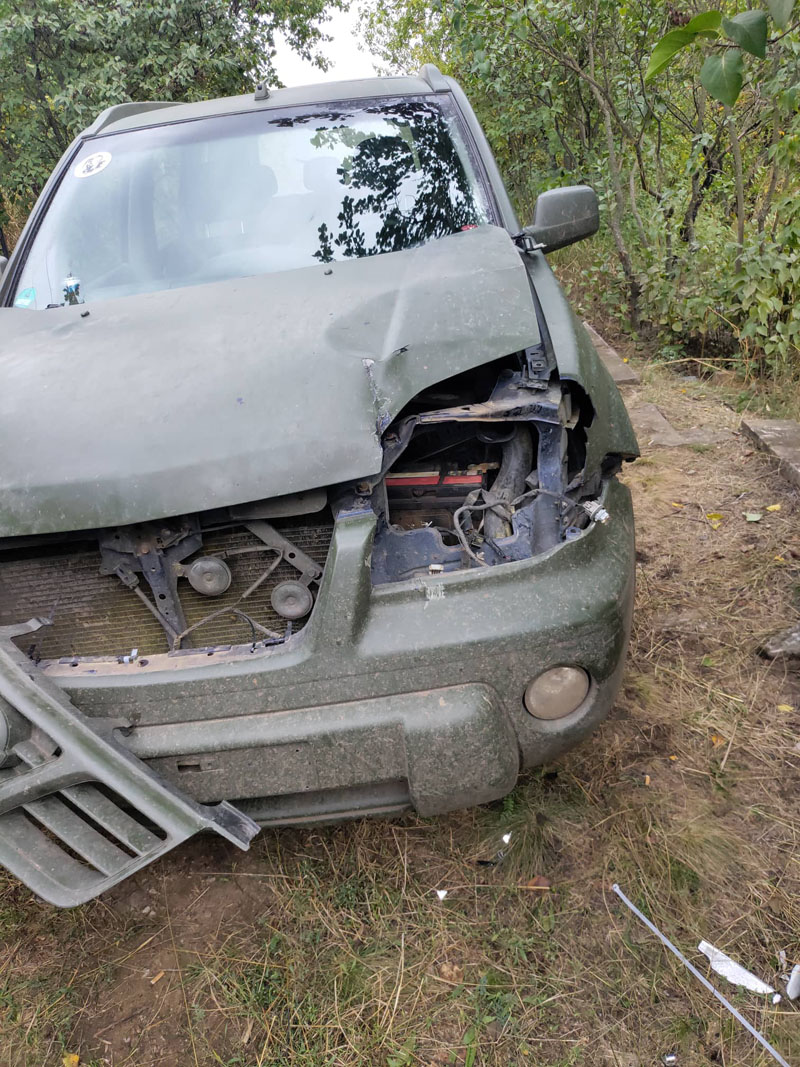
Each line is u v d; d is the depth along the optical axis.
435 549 1.88
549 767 2.35
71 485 1.73
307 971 1.85
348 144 2.93
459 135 2.94
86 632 1.91
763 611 3.02
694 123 6.30
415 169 2.83
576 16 5.78
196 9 9.72
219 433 1.77
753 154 5.95
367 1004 1.77
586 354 2.19
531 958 1.84
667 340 5.95
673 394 5.28
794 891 1.94
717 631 2.93
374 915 1.97
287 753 1.72
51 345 2.16
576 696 1.80
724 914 1.90
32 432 1.83
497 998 1.76
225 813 1.74
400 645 1.70
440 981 1.80
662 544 3.55
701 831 2.10
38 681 1.68
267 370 1.89
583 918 1.92
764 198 5.25
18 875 1.63
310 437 1.75
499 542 1.88
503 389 2.02
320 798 1.82
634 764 2.35
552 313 2.25
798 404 4.66
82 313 2.37
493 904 1.97
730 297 5.22
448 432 2.07
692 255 5.73
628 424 2.25
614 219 6.42
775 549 3.41
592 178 6.92
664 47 1.48
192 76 9.66
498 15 5.82
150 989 1.85
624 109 6.39
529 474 2.02
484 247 2.40
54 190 3.06
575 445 2.13
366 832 2.20
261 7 11.17
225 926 1.99
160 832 1.81
